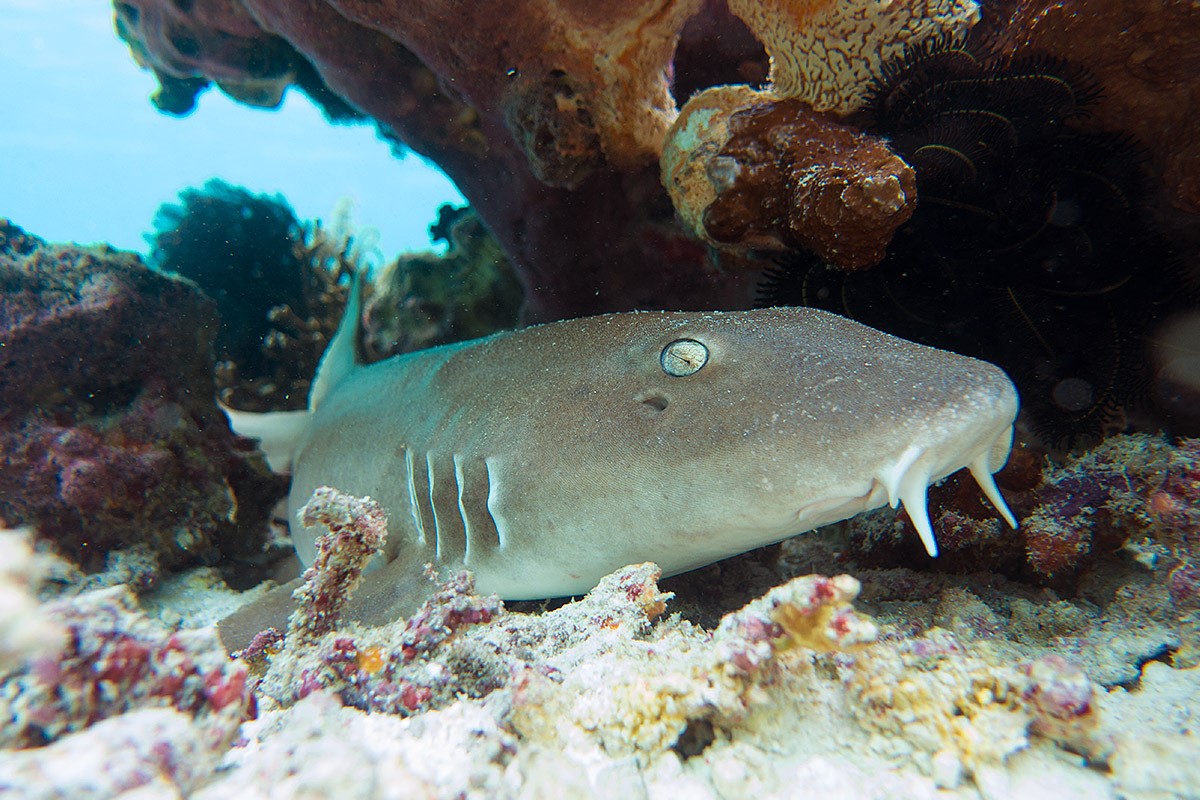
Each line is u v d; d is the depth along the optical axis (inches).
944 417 6.2
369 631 6.8
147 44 17.6
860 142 8.7
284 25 12.2
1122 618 8.0
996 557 9.5
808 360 7.0
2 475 12.5
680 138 10.4
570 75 10.5
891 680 5.2
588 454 7.5
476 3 9.8
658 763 5.0
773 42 9.4
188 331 15.2
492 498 8.1
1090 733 4.9
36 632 3.8
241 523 15.7
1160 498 8.2
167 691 4.7
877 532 10.1
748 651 5.1
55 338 13.3
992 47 9.2
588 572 7.9
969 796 4.8
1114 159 8.6
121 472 13.3
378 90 12.5
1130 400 9.5
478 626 6.4
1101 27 8.5
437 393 9.5
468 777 4.6
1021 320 9.2
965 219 8.9
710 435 6.9
